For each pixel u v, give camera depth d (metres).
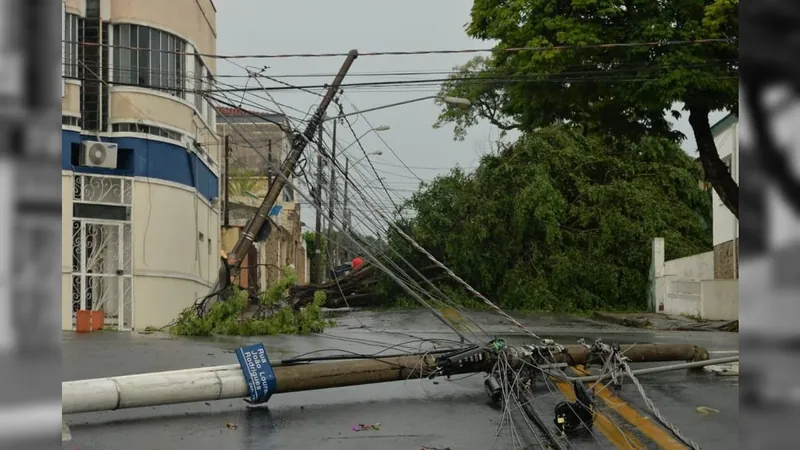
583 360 8.19
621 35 15.35
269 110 15.64
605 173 28.53
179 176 20.38
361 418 7.08
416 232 25.59
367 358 7.95
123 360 10.48
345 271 37.81
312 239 70.12
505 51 16.28
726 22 14.67
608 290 26.83
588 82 15.90
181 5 20.59
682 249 27.75
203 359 10.78
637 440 6.35
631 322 21.80
